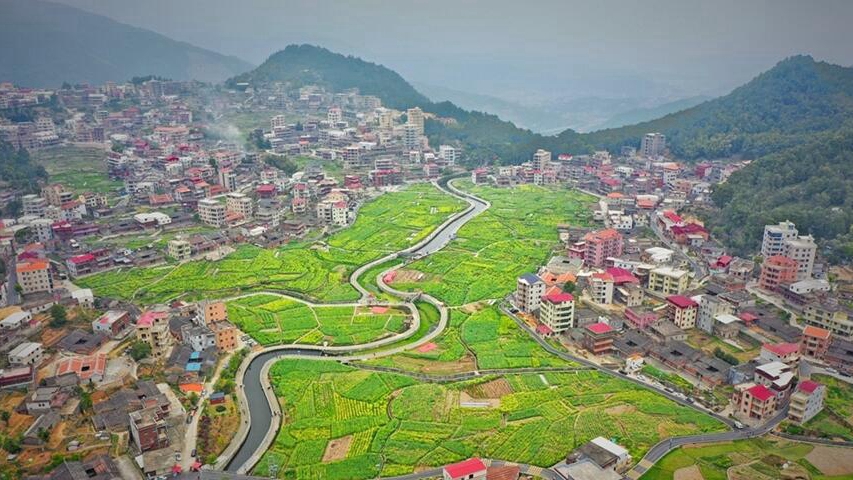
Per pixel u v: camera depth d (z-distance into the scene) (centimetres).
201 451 17050
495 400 19788
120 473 15962
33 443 16738
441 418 18662
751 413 18725
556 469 15962
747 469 16212
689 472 16100
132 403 18538
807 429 17912
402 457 16725
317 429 18125
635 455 16800
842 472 16112
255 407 19662
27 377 19500
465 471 15125
